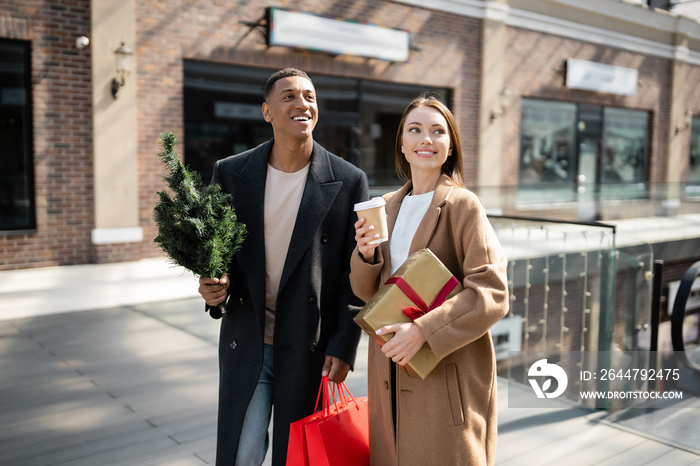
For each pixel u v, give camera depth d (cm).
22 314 546
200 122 884
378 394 188
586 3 1366
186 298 615
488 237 171
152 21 820
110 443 303
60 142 777
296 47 929
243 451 211
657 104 1623
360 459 193
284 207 213
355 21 991
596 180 1488
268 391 219
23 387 375
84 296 617
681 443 314
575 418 349
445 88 1168
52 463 282
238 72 909
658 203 968
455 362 171
